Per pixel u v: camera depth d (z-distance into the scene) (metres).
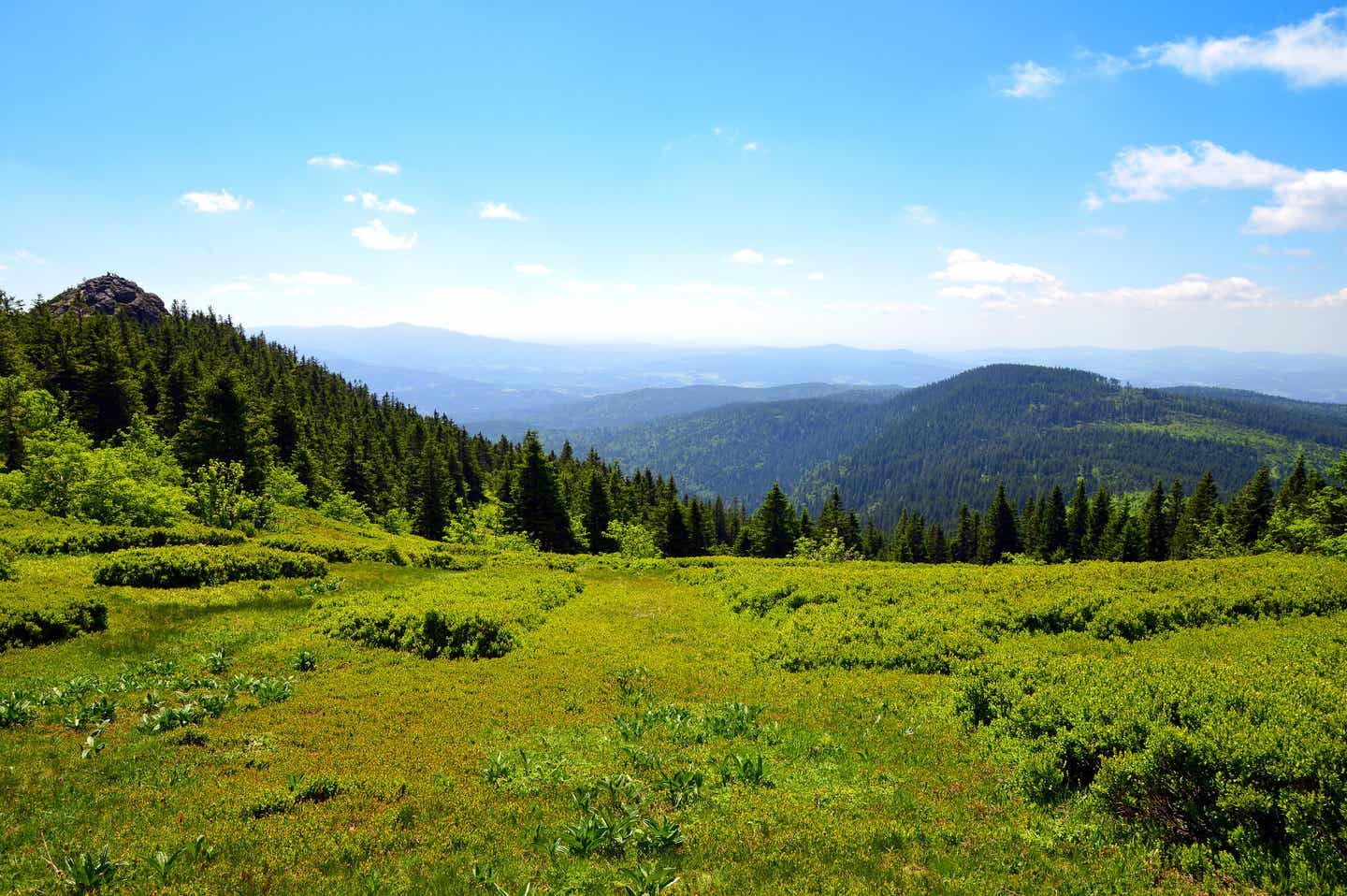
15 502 40.66
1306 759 6.87
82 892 6.50
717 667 18.41
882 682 16.02
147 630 19.19
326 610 23.39
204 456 62.00
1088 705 9.68
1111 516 95.44
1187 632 18.08
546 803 9.02
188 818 8.35
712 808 8.80
